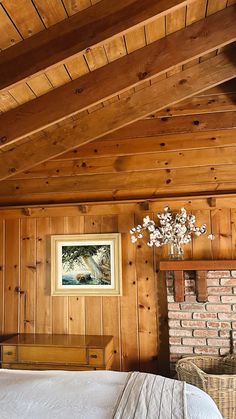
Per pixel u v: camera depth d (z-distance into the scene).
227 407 2.77
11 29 2.00
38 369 3.29
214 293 3.42
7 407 1.76
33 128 2.73
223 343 3.35
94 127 3.38
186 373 2.93
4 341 3.58
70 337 3.59
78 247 3.80
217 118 3.59
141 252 3.70
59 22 2.06
